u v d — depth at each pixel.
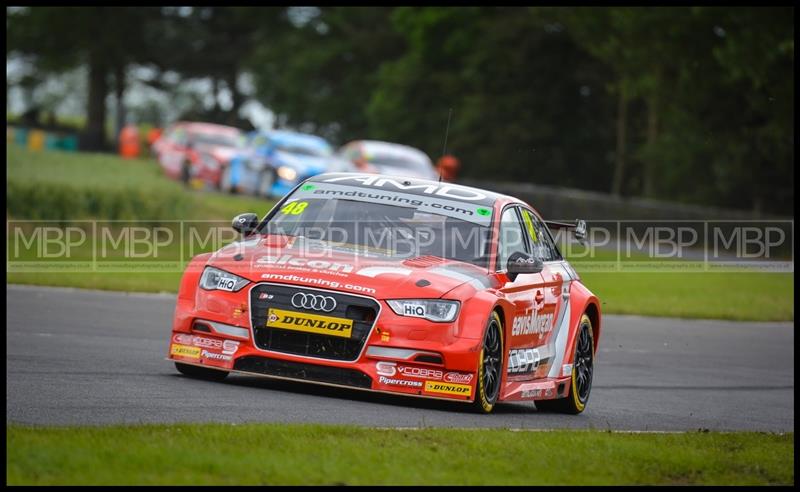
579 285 41.22
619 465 25.78
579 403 39.91
